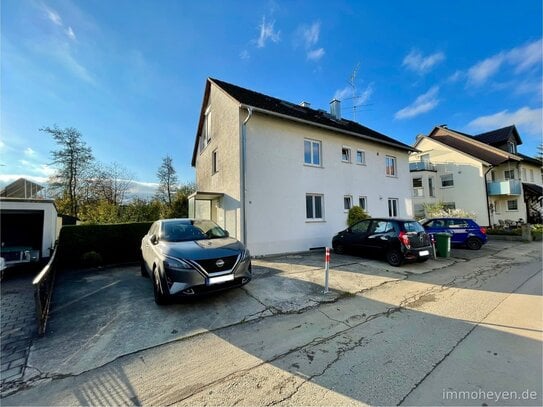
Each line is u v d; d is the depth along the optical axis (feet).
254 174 34.86
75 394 8.70
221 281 15.75
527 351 10.70
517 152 85.25
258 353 11.03
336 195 43.27
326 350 11.14
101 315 15.37
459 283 21.34
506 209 74.69
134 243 35.14
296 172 38.75
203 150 55.42
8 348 11.78
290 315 15.05
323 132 42.63
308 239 38.96
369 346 11.41
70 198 74.02
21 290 22.29
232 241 18.95
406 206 54.90
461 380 8.89
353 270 25.26
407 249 26.07
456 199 75.77
